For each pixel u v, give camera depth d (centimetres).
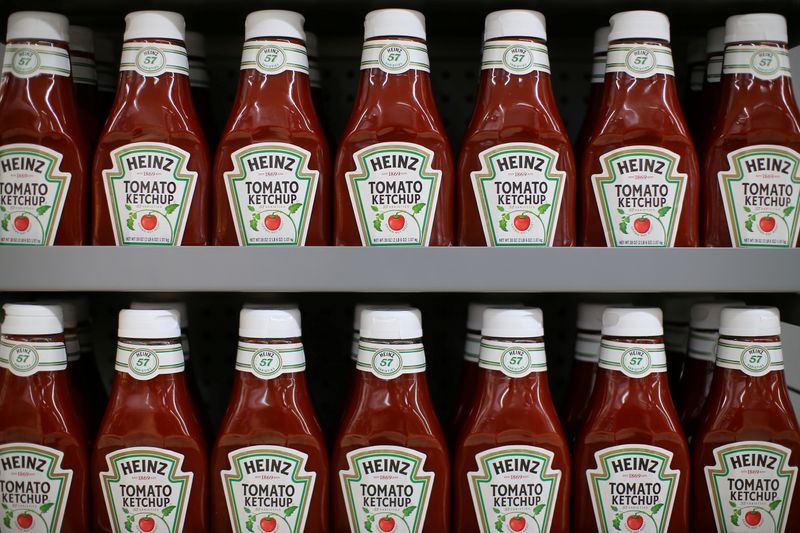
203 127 118
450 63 129
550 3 110
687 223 99
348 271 90
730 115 101
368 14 101
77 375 110
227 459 96
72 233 100
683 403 113
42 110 99
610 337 99
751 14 103
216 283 90
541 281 91
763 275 91
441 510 96
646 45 100
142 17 100
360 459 96
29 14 100
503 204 99
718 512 98
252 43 100
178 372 98
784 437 97
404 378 96
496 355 97
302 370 99
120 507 96
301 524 96
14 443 96
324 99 129
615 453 96
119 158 98
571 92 130
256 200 98
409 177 98
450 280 91
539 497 96
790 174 100
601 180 100
